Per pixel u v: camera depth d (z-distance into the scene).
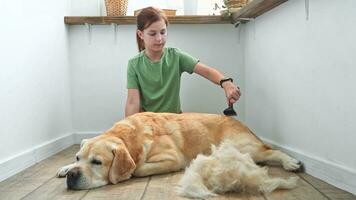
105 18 2.47
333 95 1.25
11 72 1.65
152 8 2.08
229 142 1.57
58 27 2.32
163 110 2.13
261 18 2.11
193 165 1.33
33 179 1.51
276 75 1.84
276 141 1.85
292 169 1.47
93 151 1.35
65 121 2.42
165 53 2.16
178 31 2.58
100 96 2.59
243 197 1.17
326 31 1.29
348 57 1.14
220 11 2.62
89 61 2.57
